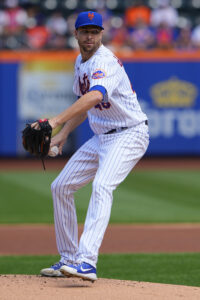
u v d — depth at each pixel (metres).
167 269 22.23
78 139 63.09
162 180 50.62
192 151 64.94
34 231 30.83
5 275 18.14
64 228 18.08
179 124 64.69
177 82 64.12
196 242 28.03
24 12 66.81
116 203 39.88
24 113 63.53
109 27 65.50
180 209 37.41
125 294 14.99
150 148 64.75
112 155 16.64
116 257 24.59
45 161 64.25
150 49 65.12
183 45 65.19
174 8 68.50
